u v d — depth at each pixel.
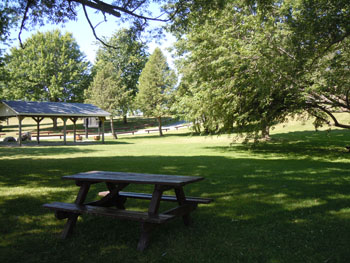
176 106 20.02
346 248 3.33
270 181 7.62
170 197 4.61
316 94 14.11
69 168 10.42
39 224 4.40
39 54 49.84
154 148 21.91
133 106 41.56
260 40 12.68
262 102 14.58
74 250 3.47
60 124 60.03
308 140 24.20
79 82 51.06
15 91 47.97
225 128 17.38
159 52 38.94
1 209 5.16
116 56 50.28
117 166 10.89
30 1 9.36
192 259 3.15
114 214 3.52
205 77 16.94
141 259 3.19
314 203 5.30
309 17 11.03
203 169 10.05
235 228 4.08
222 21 14.68
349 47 12.30
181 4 8.94
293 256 3.18
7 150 21.14
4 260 3.21
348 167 10.64
